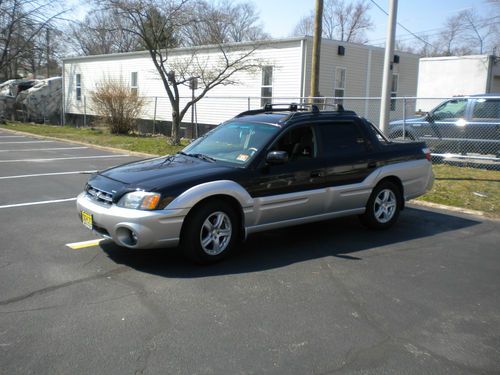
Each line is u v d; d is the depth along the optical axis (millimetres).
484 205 8664
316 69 13422
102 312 4129
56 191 9273
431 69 26234
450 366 3410
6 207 7910
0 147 16953
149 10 16562
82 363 3342
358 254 5895
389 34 10758
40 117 30734
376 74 20953
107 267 5211
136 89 24781
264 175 5668
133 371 3260
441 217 7980
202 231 5277
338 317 4145
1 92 33156
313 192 6105
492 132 12344
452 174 11492
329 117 6492
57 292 4535
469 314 4273
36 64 45094
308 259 5656
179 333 3793
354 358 3486
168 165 5766
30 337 3680
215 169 5492
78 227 6746
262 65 18766
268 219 5777
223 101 20844
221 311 4203
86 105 28484
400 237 6707
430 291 4773
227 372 3273
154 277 4957
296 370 3314
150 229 4941
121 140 19234
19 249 5754
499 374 3326
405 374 3295
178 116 17703
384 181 6949
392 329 3951
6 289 4578
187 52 21578
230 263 5449
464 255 5953
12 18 30375
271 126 6086
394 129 13805
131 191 5086
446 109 13180
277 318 4094
